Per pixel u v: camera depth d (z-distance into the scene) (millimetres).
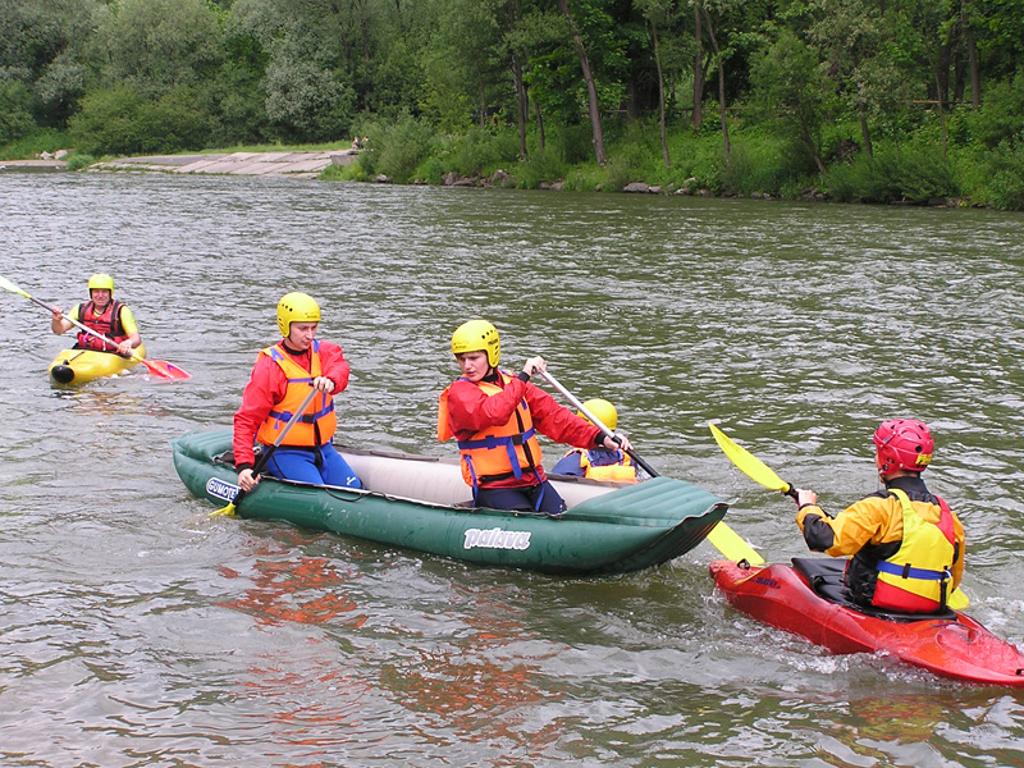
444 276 16016
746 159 32562
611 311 13055
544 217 25641
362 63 60875
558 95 38344
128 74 63500
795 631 4844
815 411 8625
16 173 50188
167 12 63000
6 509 6484
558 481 6160
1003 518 6359
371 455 6859
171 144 59906
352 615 5137
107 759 3916
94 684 4453
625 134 38812
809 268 16531
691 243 20016
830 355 10562
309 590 5418
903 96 28906
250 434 6387
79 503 6609
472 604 5273
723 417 8477
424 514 5930
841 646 4617
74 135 61375
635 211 27203
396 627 5008
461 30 38906
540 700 4352
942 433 8016
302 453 6508
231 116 60875
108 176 46406
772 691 4395
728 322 12312
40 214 25969
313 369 6441
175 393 9305
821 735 4062
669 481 5641
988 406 8758
